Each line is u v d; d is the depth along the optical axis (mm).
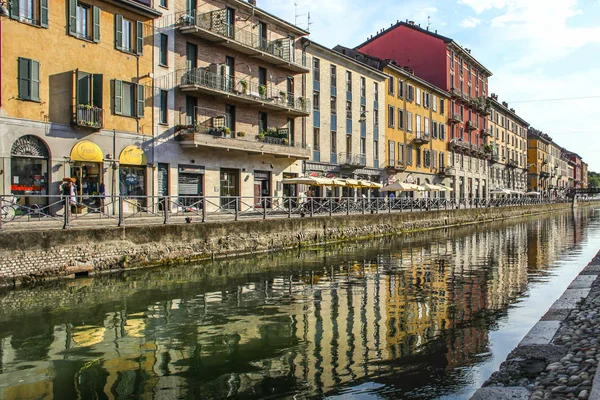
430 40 58000
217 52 29453
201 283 14891
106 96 23281
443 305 12219
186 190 27609
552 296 13250
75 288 13852
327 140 38156
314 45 36188
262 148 30531
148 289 13922
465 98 62688
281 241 23141
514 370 6535
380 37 61094
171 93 26641
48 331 9883
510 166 83188
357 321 10672
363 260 20297
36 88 20484
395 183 38000
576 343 7406
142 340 9312
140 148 24875
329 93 38344
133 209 21828
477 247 25688
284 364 7980
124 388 7059
